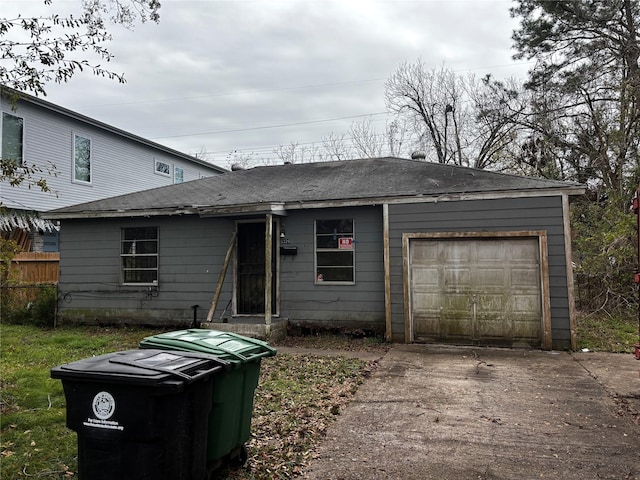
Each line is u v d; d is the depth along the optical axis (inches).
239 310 425.1
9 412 192.5
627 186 560.7
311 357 308.5
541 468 145.7
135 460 109.6
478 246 353.7
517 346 343.3
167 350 134.4
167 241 443.2
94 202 491.2
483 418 191.6
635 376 255.3
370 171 462.6
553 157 735.7
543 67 703.1
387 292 369.1
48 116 632.4
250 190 453.7
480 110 914.7
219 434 128.0
